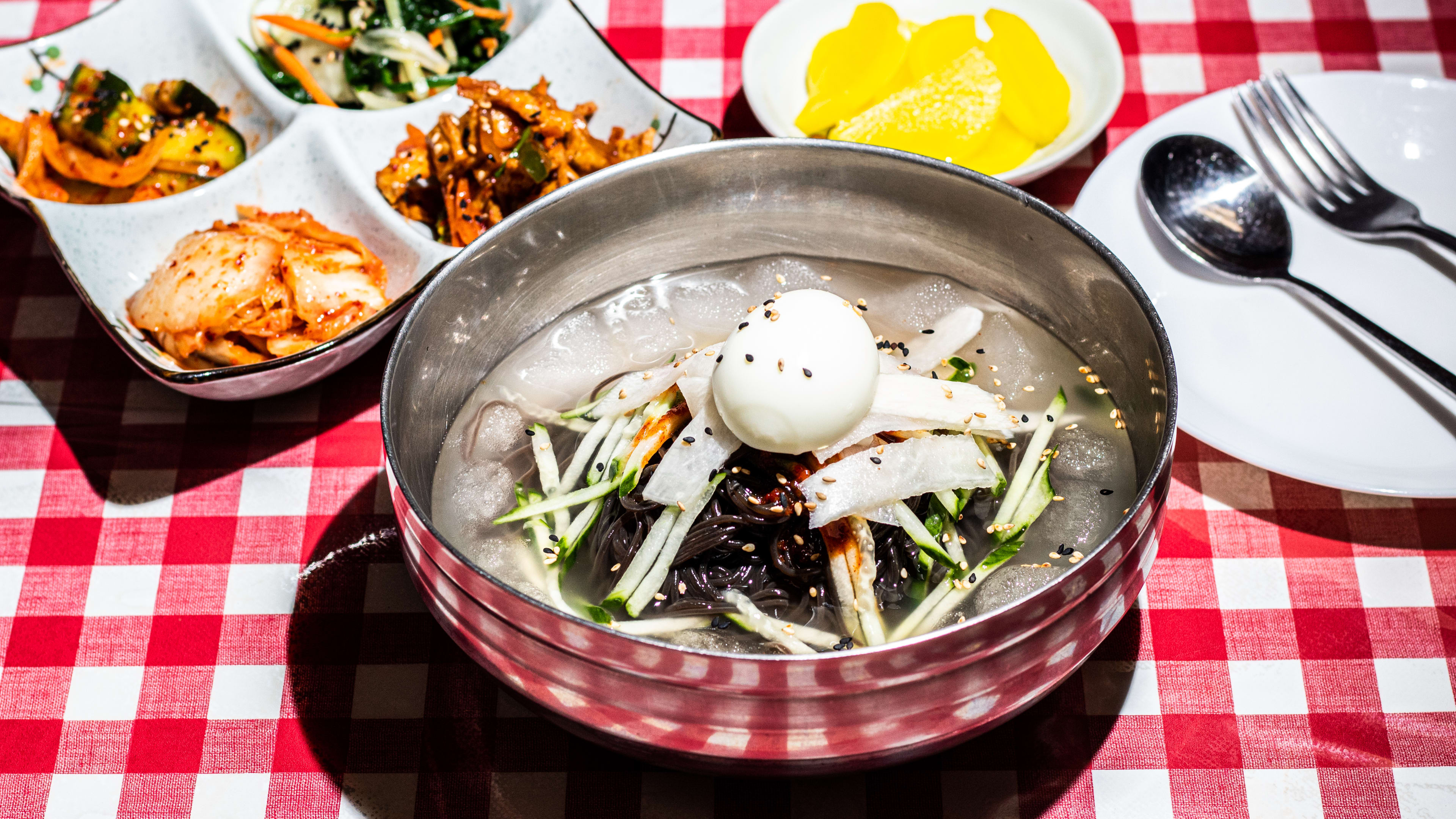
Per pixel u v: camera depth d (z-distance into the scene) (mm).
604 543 563
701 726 489
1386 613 576
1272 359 603
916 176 556
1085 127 642
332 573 595
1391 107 644
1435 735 554
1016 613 478
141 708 574
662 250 590
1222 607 579
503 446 574
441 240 654
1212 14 701
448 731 566
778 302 539
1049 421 566
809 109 655
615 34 712
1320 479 558
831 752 495
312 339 619
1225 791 549
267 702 573
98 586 597
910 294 593
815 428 527
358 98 695
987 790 551
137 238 644
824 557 549
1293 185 636
